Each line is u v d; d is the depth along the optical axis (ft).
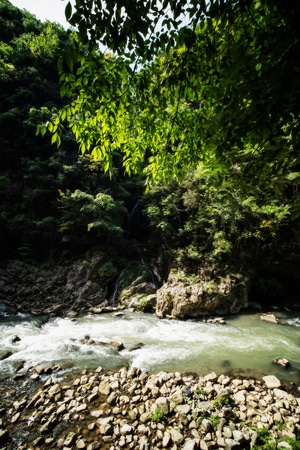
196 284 44.24
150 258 59.00
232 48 5.73
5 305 44.86
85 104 7.32
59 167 63.57
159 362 25.90
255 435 15.43
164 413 17.60
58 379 22.58
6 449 15.33
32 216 60.75
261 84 5.64
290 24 5.13
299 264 47.93
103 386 21.06
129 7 5.53
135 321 39.45
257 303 48.01
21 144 67.41
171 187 54.80
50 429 16.67
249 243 46.19
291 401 19.10
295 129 6.26
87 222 55.72
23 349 28.94
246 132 6.66
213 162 7.98
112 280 53.57
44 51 82.17
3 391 20.85
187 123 9.37
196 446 14.90
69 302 46.88
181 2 5.81
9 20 93.45
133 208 74.23
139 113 9.03
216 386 20.90
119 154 70.74
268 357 27.07
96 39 5.82
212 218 48.08
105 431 16.19
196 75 7.57
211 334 33.94
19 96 72.59
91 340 30.99
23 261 55.52
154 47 6.86
